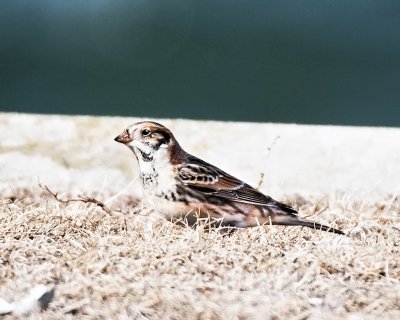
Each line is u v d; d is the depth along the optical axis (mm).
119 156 14047
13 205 10836
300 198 12477
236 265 8906
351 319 7945
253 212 10016
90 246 9422
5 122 15016
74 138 14539
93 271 8867
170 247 9242
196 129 15055
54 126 14914
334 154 14273
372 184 13227
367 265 8969
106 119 15289
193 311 8016
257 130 15078
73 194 12344
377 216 10969
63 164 13750
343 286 8617
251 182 13328
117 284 8523
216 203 9992
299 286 8594
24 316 8000
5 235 9703
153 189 10062
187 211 10000
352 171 13703
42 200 11969
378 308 8180
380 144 14578
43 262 9109
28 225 10000
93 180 13258
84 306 8141
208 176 10000
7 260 9102
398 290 8508
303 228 10297
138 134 10062
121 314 8008
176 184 9961
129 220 10430
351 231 10188
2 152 13961
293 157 14133
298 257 9109
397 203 12086
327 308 8180
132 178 13430
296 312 8039
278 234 9883
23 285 8586
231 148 14414
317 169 13758
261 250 9281
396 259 9156
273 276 8797
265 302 8227
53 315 8000
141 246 9250
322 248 9328
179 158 10078
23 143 14281
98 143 14406
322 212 11188
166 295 8289
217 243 9430
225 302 8227
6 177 13148
